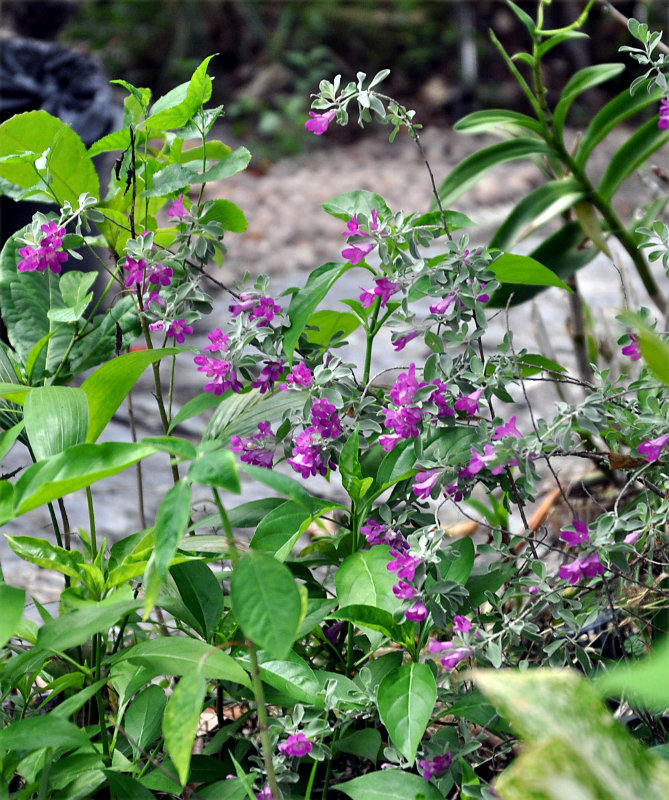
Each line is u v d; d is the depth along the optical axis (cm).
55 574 277
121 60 995
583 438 250
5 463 355
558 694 195
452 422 221
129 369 222
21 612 204
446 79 992
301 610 200
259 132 914
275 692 220
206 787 213
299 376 221
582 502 265
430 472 219
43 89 501
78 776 212
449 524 287
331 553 229
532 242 588
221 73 996
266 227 658
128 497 337
